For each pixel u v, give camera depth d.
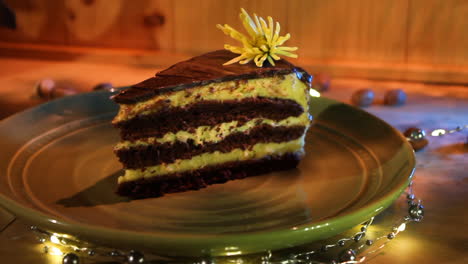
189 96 0.49
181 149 0.50
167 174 0.50
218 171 0.51
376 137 0.52
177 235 0.40
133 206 0.47
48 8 0.72
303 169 0.51
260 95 0.50
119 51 0.72
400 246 0.44
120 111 0.48
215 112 0.50
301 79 0.51
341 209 0.46
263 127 0.51
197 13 0.70
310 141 0.54
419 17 0.67
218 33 0.70
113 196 0.48
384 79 0.68
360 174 0.49
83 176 0.49
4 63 0.71
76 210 0.46
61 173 0.50
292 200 0.47
